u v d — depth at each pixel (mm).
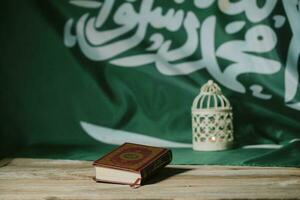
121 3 2637
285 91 2443
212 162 2002
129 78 2617
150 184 1644
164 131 2572
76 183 1688
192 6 2566
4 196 1535
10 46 2693
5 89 2693
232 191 1511
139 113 2600
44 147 2582
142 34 2615
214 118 2271
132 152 1763
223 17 2531
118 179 1656
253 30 2494
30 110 2686
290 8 2463
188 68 2553
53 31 2678
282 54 2457
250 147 2371
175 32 2582
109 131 2623
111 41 2641
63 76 2670
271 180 1644
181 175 1778
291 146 2150
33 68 2688
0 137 2695
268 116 2447
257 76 2480
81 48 2666
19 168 2008
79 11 2672
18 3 2695
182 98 2555
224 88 2510
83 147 2531
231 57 2514
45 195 1532
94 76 2646
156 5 2602
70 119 2660
